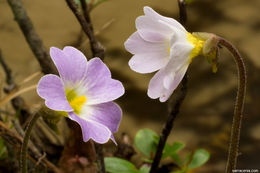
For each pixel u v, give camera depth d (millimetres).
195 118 440
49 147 353
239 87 261
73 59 243
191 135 427
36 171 317
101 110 244
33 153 314
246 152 419
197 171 397
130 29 502
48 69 330
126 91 451
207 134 429
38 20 501
